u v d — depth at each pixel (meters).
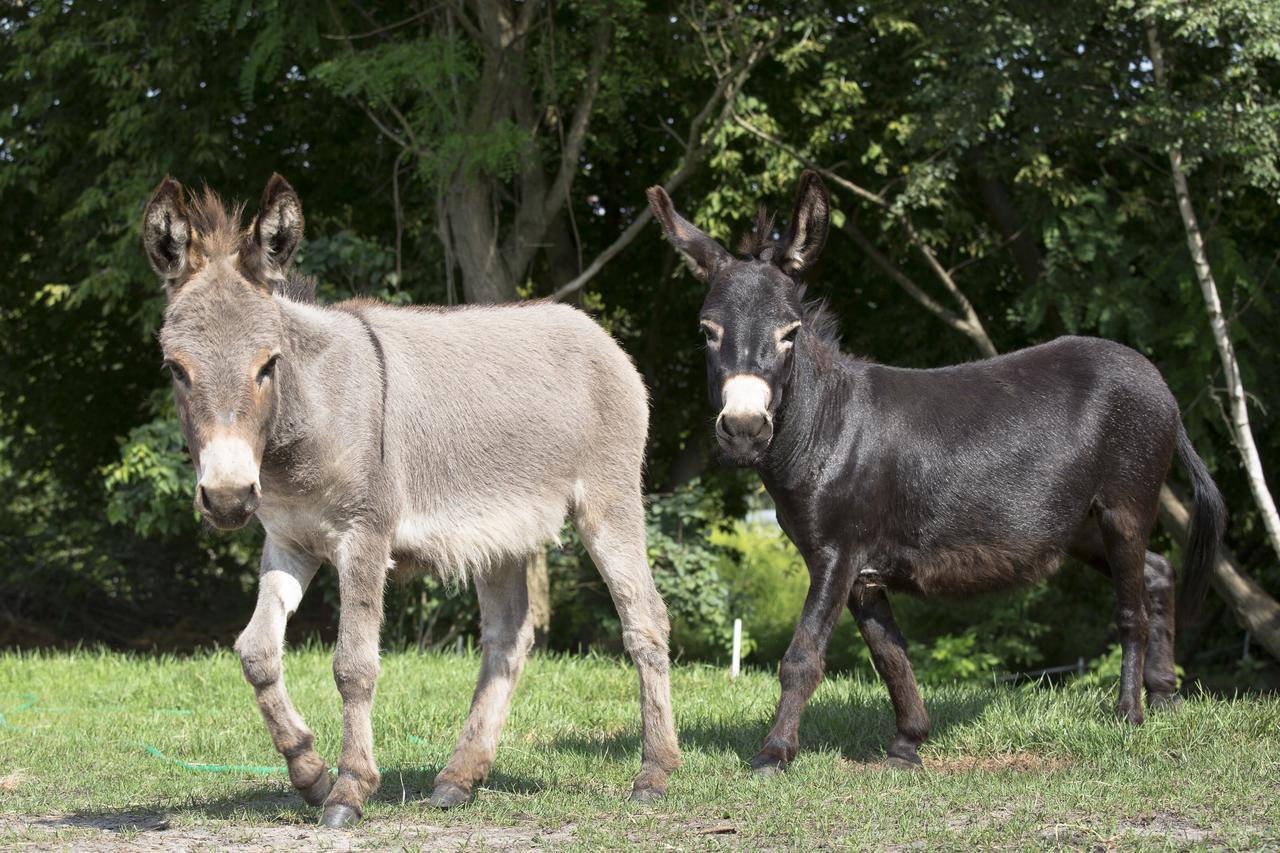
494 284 14.27
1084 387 6.70
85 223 15.65
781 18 14.16
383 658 10.88
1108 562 7.07
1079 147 15.27
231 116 15.86
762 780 5.69
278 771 6.38
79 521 19.83
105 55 14.66
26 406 19.28
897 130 14.25
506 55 13.96
